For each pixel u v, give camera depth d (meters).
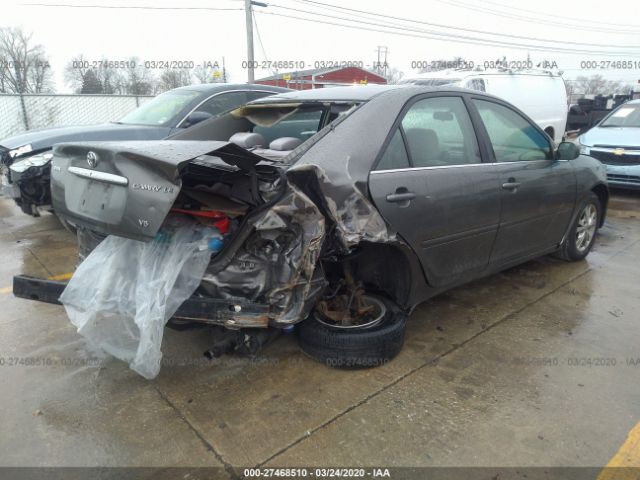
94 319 2.57
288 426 2.47
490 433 2.43
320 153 2.64
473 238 3.36
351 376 2.89
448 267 3.26
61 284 2.69
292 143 3.12
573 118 16.14
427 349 3.21
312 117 3.46
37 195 5.52
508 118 3.85
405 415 2.56
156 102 6.88
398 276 3.09
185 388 2.77
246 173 2.42
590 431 2.46
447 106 3.38
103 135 5.84
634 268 4.80
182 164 2.19
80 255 3.09
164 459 2.25
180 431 2.43
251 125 4.06
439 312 3.77
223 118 3.99
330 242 2.56
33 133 5.98
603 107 16.19
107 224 2.42
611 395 2.75
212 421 2.50
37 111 13.46
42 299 2.74
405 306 3.13
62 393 2.72
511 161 3.71
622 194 8.65
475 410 2.60
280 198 2.35
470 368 3.00
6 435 2.39
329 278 3.04
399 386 2.80
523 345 3.29
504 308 3.86
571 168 4.37
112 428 2.45
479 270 3.59
